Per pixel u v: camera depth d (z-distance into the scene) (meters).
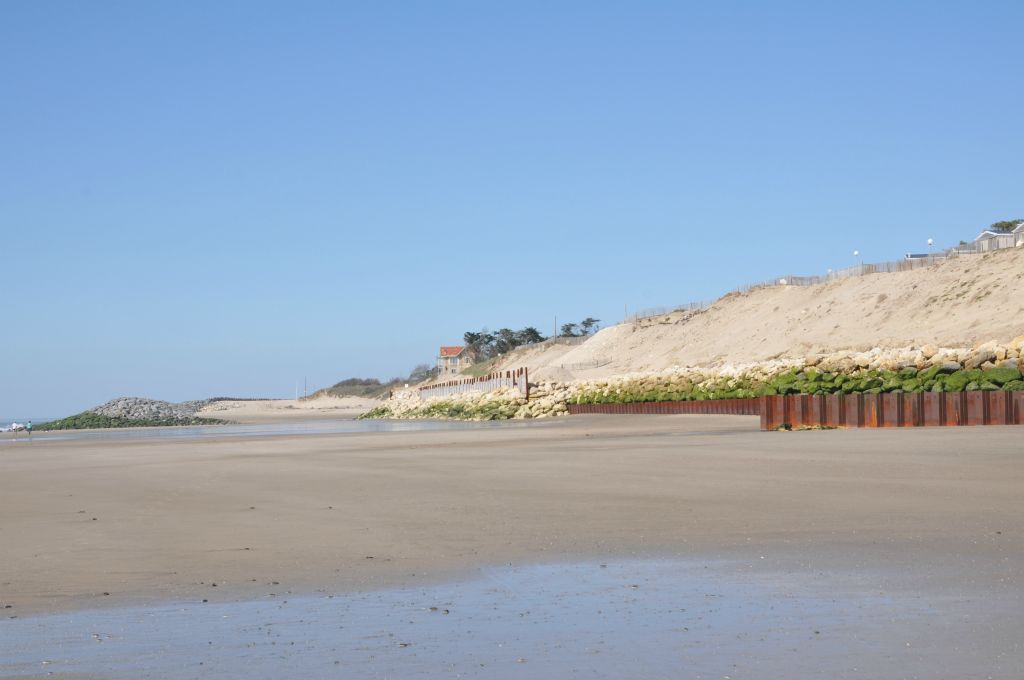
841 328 84.00
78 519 12.43
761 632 6.05
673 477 14.86
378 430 45.03
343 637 6.30
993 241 91.56
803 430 24.92
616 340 120.69
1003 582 7.10
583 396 60.50
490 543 9.77
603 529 10.37
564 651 5.81
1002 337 55.84
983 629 5.86
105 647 6.18
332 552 9.53
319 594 7.68
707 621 6.39
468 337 199.12
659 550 9.09
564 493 13.45
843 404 25.72
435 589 7.75
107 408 106.19
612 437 27.59
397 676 5.40
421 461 19.95
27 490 16.58
